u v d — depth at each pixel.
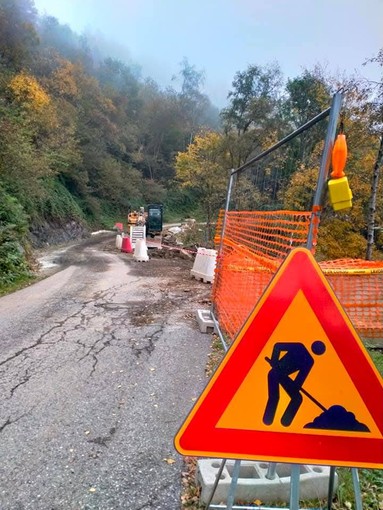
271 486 1.94
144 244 13.70
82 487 2.04
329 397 1.27
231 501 1.41
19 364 3.71
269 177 7.88
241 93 24.62
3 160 13.16
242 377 1.27
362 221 13.97
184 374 3.55
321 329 1.28
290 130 23.06
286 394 1.27
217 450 1.25
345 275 4.36
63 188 28.16
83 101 36.84
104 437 2.51
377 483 2.12
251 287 3.33
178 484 2.09
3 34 24.06
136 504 1.93
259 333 1.28
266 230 3.20
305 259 1.29
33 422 2.67
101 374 3.51
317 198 1.60
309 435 1.27
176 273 10.21
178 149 55.16
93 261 13.09
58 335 4.64
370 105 11.35
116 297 6.93
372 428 1.26
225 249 4.82
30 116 20.17
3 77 21.52
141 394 3.13
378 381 1.26
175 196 50.88
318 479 1.99
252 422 1.26
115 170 39.16
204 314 5.20
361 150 12.92
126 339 4.53
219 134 26.41
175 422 2.72
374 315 4.38
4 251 8.95
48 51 35.81
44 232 20.98
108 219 36.81
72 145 25.55
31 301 6.56
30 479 2.09
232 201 8.33
